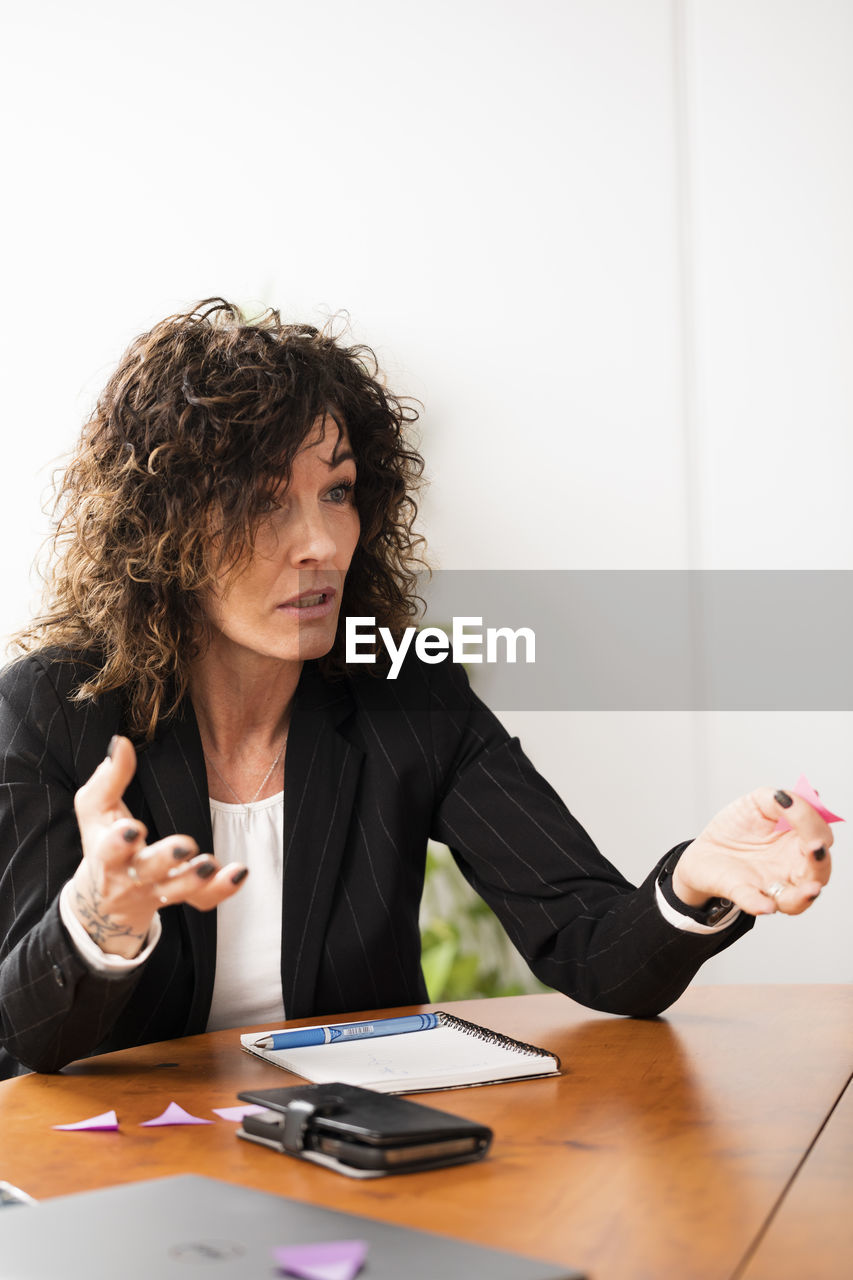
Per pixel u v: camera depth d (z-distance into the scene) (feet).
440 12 8.13
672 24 8.01
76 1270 1.45
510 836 3.95
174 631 3.74
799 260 7.89
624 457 8.00
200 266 8.16
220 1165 2.15
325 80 8.17
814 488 7.86
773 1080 2.76
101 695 3.71
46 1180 2.10
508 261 8.07
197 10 8.22
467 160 8.09
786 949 7.81
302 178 8.15
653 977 3.32
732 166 7.95
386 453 4.23
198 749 3.76
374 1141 2.08
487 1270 1.48
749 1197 1.98
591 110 8.05
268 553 3.64
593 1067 2.88
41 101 8.26
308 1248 1.50
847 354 7.84
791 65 7.91
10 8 8.27
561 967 3.61
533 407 8.02
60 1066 2.85
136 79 8.24
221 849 3.86
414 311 8.08
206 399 3.59
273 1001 3.76
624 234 8.02
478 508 8.00
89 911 2.66
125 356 4.02
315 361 3.86
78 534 4.03
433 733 4.12
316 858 3.80
